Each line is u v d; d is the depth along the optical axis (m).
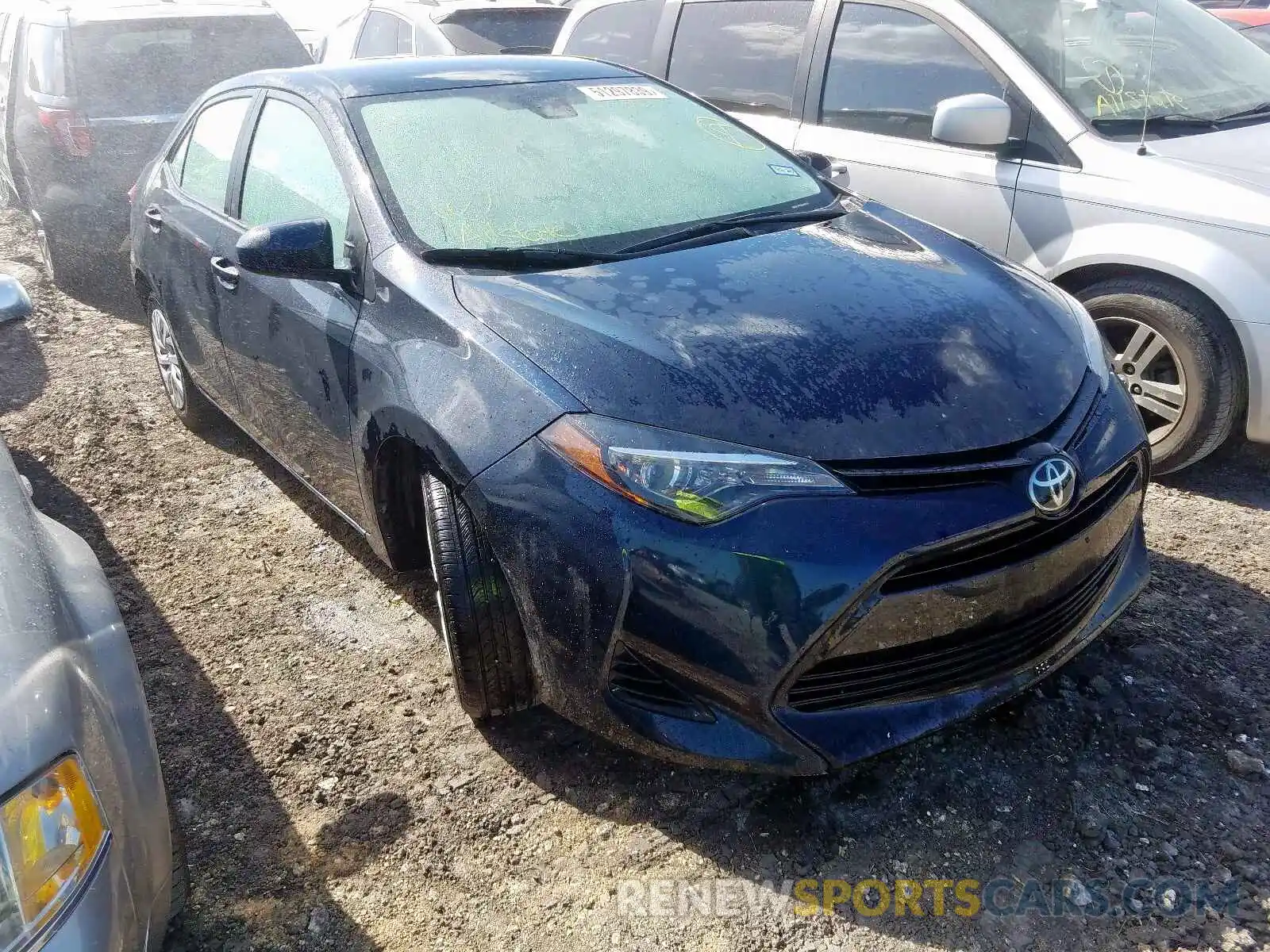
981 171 4.04
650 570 2.10
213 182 3.92
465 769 2.60
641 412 2.21
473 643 2.46
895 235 3.11
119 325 6.21
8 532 1.92
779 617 2.05
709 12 5.19
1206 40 4.45
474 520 2.39
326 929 2.19
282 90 3.57
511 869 2.32
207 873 2.34
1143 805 2.38
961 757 2.54
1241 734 2.57
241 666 3.04
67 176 6.36
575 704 2.31
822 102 4.65
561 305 2.52
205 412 4.58
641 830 2.39
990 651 2.30
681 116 3.66
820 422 2.18
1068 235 3.82
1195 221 3.55
